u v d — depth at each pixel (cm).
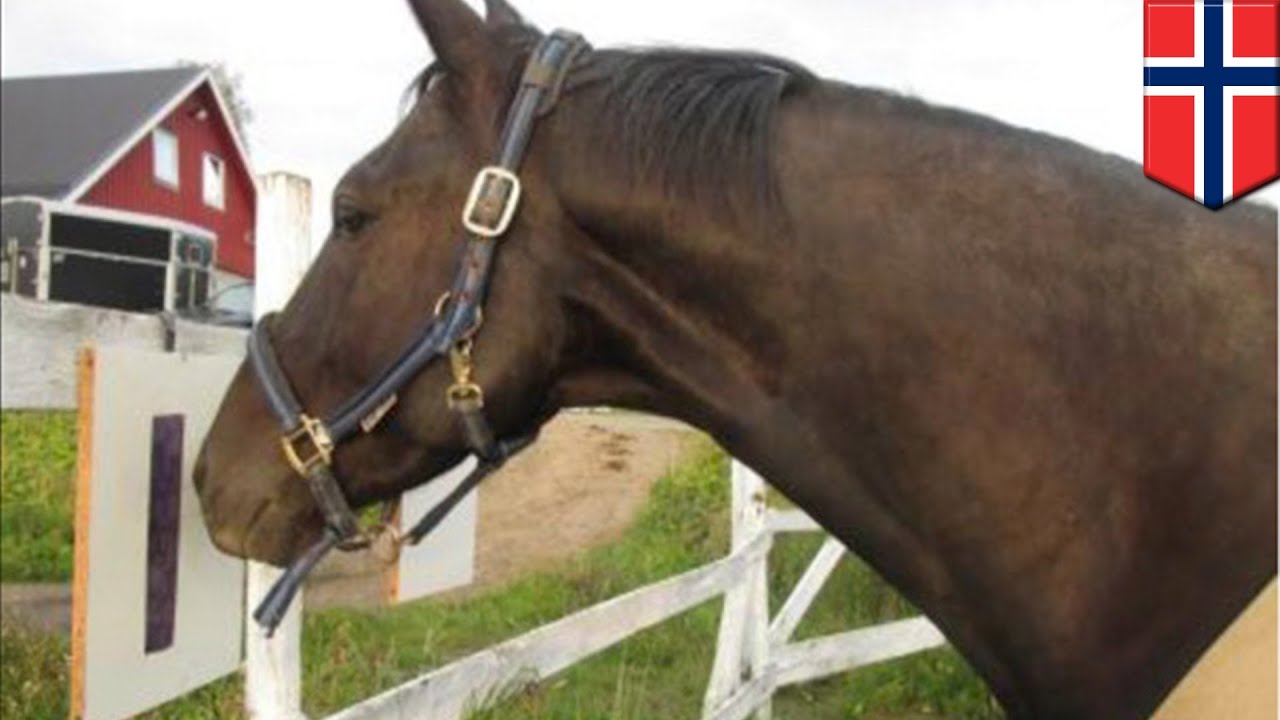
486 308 163
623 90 163
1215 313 149
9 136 2522
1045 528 151
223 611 211
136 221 1138
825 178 157
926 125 161
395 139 172
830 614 595
